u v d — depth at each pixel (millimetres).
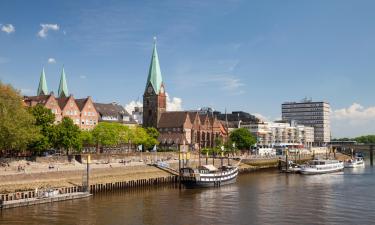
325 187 112812
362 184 119688
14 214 72875
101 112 195750
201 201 89062
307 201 89312
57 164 114625
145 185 113125
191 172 110625
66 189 91188
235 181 125875
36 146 113375
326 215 75062
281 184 120250
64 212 75438
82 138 135500
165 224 68500
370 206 83312
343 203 86688
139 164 124875
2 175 89125
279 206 83438
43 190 86562
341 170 169250
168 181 120125
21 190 87562
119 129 153750
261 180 131750
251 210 79375
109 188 102312
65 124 123312
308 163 166625
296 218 72688
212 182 112875
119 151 168875
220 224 68438
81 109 176500
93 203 84500
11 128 97250
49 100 163500
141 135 166125
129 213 76125
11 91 104000
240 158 176125
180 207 82188
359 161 196000
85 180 101438
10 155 127250
